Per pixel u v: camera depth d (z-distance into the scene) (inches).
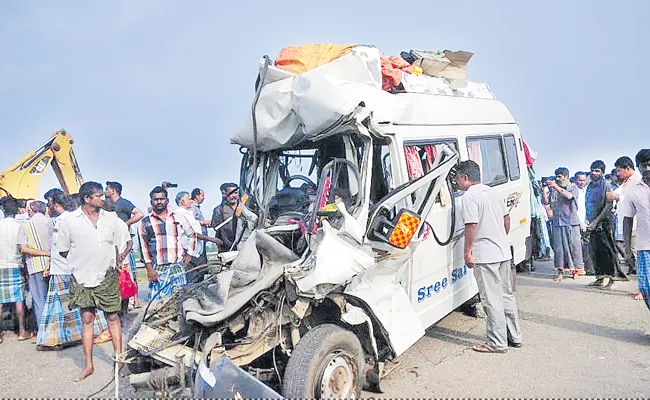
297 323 162.6
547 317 264.4
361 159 191.0
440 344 231.3
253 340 157.6
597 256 315.6
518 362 206.4
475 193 212.2
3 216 292.8
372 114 182.5
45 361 245.3
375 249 177.9
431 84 246.4
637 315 259.8
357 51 197.8
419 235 189.6
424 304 206.4
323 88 181.9
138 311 325.1
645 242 218.8
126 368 182.5
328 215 177.6
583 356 209.8
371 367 177.2
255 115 204.1
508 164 286.5
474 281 250.7
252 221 213.9
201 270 220.5
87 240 212.7
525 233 303.7
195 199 371.2
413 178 197.2
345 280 157.9
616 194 338.0
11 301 281.0
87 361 217.8
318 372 151.4
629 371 193.0
